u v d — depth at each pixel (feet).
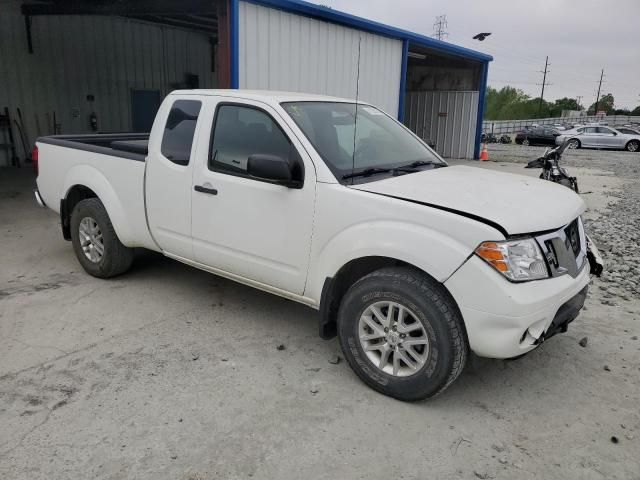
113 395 11.10
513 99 344.08
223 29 29.99
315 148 12.16
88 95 50.26
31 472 8.83
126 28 52.42
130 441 9.68
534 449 9.82
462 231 9.96
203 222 14.11
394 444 9.84
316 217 11.82
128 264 17.63
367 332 11.53
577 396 11.63
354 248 11.16
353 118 14.49
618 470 9.30
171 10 32.89
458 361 10.37
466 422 10.59
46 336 13.70
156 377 11.86
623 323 15.53
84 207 17.44
